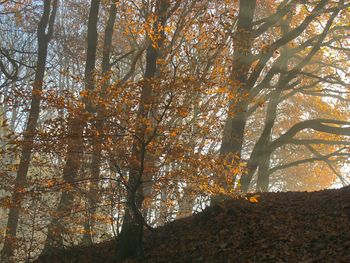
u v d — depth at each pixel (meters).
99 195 9.95
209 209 11.23
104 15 25.62
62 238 11.06
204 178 8.80
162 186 9.27
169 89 8.07
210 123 9.02
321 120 21.33
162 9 11.23
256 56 15.80
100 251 10.92
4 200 9.39
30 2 24.72
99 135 8.33
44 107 8.61
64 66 29.11
